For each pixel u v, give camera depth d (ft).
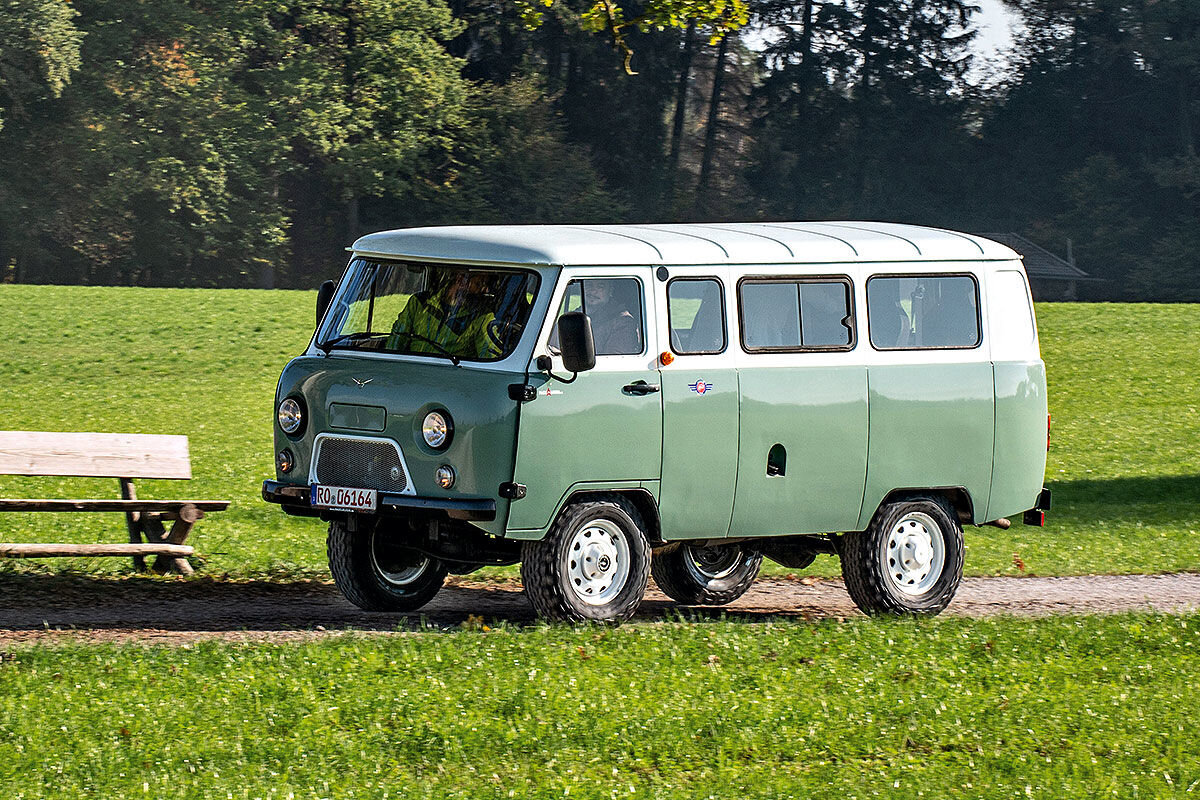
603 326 52.08
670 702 42.42
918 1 457.68
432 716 40.11
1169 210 449.06
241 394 151.43
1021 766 39.19
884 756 39.81
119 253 344.69
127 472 64.90
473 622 52.54
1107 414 157.99
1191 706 45.93
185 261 349.82
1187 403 165.27
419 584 59.57
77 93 326.03
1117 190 447.83
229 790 33.99
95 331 186.70
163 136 332.39
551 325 50.93
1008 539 92.32
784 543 60.75
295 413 54.24
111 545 60.54
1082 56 468.34
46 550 58.70
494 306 52.01
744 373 54.34
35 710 39.04
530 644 47.88
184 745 36.86
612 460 51.96
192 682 42.22
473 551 54.54
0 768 34.78
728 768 37.88
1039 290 439.63
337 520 53.42
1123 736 42.42
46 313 197.06
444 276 53.57
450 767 36.86
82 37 309.22
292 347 183.11
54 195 329.72
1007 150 458.09
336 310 55.93
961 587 74.08
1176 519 103.09
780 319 55.42
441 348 52.54
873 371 56.90
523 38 412.36
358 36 367.45
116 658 44.50
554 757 37.78
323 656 45.27
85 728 37.78
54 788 33.78
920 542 59.00
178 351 177.06
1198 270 431.43
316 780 35.19
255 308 210.18
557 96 420.77
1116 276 445.78
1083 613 65.67
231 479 99.76
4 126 322.96
